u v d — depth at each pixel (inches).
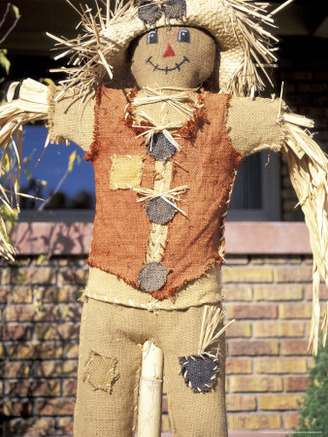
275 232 136.9
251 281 137.5
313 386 121.6
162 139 70.0
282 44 181.8
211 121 70.5
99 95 73.0
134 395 70.4
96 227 71.5
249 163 182.4
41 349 132.9
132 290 67.9
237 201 181.6
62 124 74.0
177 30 72.7
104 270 69.3
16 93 167.9
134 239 68.8
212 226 70.2
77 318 134.0
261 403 134.7
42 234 133.3
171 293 67.1
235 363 135.3
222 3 73.9
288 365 136.0
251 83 76.0
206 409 66.6
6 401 131.5
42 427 131.3
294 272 138.5
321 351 122.1
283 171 181.3
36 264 134.6
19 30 173.5
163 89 72.3
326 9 166.7
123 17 75.6
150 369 69.5
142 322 68.1
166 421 131.4
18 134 80.0
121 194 70.1
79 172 179.5
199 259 69.0
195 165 69.8
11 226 123.0
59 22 173.9
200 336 67.4
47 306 133.9
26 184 176.9
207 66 74.5
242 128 71.1
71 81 76.1
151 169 69.8
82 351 70.1
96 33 72.2
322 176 73.0
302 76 181.5
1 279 133.6
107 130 71.4
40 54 177.8
